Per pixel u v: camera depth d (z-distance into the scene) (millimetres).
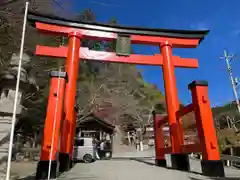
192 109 8820
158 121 13523
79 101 28641
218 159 7645
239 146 17344
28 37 17562
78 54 12039
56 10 14859
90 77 38281
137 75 53438
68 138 9719
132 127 39938
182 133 10695
